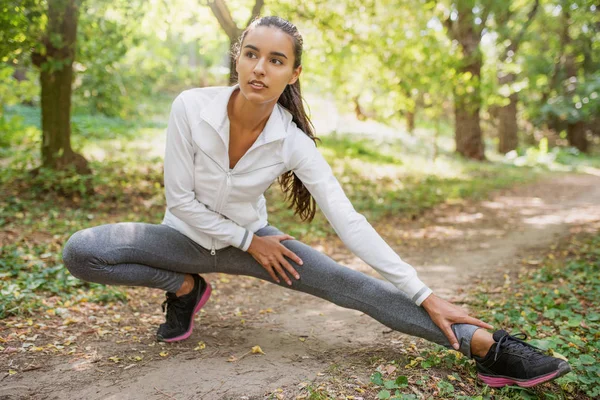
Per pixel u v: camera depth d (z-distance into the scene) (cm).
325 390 241
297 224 739
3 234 568
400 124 2553
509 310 356
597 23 2302
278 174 261
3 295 357
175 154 250
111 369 264
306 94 2611
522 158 2272
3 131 1076
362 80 1407
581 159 2483
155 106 2241
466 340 253
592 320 346
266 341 314
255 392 240
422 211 955
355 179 1196
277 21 229
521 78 2505
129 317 357
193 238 271
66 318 343
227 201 261
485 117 3125
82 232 263
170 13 887
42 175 781
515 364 242
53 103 806
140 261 270
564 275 482
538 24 2330
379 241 256
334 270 272
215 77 2784
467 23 1292
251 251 269
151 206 780
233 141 249
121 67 1622
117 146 1264
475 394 245
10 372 257
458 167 1698
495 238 729
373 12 984
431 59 1069
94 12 838
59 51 775
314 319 370
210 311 385
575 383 260
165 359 278
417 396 239
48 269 431
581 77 2716
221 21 774
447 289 461
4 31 571
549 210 1023
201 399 234
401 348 301
